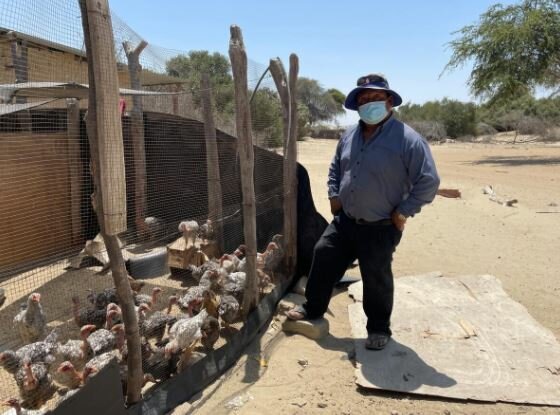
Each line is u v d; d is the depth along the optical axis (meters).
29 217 7.07
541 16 24.31
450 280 6.98
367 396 4.33
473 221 11.41
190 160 8.12
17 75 5.66
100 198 3.32
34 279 6.21
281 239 7.33
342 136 5.36
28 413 3.55
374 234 4.89
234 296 5.76
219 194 7.70
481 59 25.98
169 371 4.44
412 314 5.82
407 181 4.77
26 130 7.15
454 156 31.67
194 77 9.92
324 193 14.95
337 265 5.34
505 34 24.69
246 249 5.48
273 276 6.79
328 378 4.64
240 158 5.26
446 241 9.66
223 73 10.79
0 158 6.69
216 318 5.46
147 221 7.60
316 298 5.47
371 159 4.73
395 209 4.77
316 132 50.81
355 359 4.92
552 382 4.44
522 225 10.95
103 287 6.46
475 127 57.19
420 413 4.07
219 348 4.90
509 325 5.55
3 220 6.70
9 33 4.06
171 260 7.24
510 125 59.38
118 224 3.34
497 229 10.63
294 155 6.92
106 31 3.13
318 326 5.43
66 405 3.12
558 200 14.12
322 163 24.94
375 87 4.62
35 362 3.99
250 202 5.36
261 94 7.46
